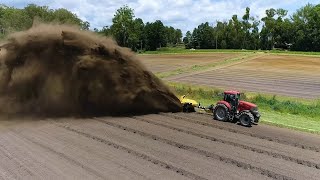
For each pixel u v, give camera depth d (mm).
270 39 136000
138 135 12500
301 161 10320
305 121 16484
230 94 15133
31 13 55000
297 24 125938
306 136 13266
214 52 92188
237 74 41625
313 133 13859
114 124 14094
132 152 10570
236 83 32875
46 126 13641
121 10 107000
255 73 43125
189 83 32250
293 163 10164
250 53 85938
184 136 12492
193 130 13367
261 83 33344
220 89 27969
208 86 30125
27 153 10336
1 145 11102
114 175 8781
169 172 9086
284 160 10391
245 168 9625
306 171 9562
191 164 9719
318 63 58562
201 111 17188
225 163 9938
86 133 12625
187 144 11539
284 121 16062
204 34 145750
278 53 85625
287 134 13422
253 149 11312
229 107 14961
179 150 10906
